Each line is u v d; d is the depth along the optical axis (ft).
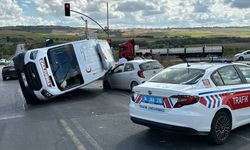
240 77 23.99
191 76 22.25
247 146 21.22
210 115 20.79
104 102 41.42
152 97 21.89
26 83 43.75
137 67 49.42
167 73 24.07
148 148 21.16
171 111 20.66
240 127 25.99
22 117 33.63
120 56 104.73
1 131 27.35
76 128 27.27
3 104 44.32
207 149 20.72
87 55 49.14
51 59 45.37
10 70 91.40
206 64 23.99
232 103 22.21
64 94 48.88
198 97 20.48
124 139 23.39
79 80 47.52
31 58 43.86
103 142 22.81
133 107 23.16
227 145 21.48
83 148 21.57
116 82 53.42
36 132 26.48
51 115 33.96
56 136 24.91
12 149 21.95
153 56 105.50
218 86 22.08
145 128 26.43
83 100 44.32
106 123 28.76
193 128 20.18
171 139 23.08
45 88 43.80
